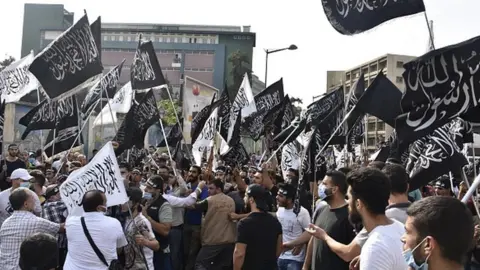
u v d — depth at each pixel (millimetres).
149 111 11922
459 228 2217
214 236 7969
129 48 103062
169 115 40188
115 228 5234
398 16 5762
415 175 5961
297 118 12867
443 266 2236
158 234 7867
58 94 8031
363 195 3512
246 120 14438
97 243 5094
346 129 9984
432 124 4691
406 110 4730
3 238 5473
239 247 5801
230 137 13555
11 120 20031
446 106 4691
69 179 5906
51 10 96000
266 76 27594
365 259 3223
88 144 19938
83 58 8305
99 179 6016
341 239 4758
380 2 5852
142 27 110625
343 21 5969
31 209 5629
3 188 10125
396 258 3178
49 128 11781
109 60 103188
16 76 12039
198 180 10430
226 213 8031
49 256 3396
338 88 11305
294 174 10500
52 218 6754
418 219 2301
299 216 7012
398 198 4066
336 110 10492
